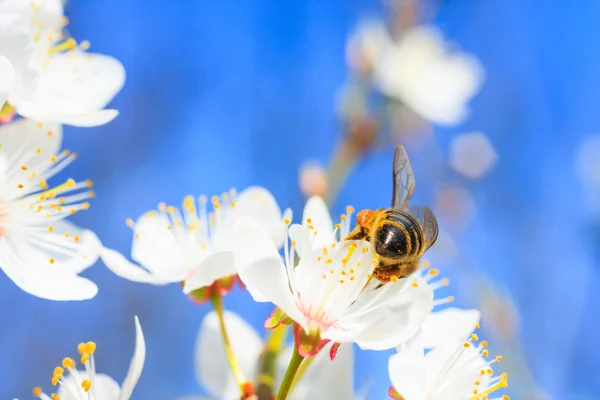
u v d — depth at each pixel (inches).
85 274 12.4
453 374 7.2
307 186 9.8
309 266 7.2
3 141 7.5
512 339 9.7
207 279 7.3
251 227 7.0
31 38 7.3
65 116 7.3
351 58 10.9
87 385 7.1
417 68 11.1
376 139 10.4
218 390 8.0
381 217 7.3
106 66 7.7
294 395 7.7
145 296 12.5
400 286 7.2
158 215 7.7
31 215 7.6
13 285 12.4
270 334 7.7
